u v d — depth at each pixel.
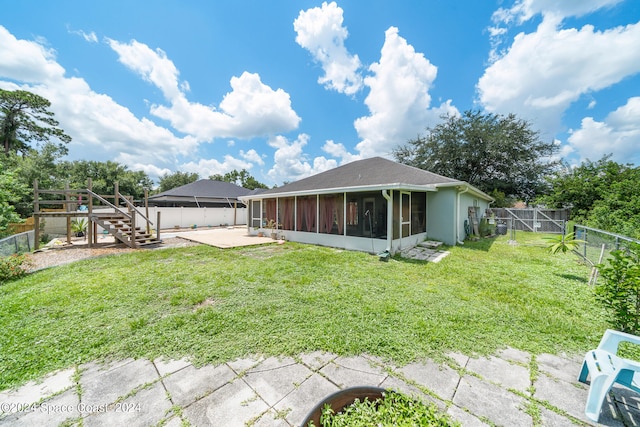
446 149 20.25
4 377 2.14
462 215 10.40
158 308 3.55
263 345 2.62
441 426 1.55
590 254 5.89
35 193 8.12
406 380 2.13
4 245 6.28
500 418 1.76
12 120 21.20
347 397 1.70
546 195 16.23
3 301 3.71
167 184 37.94
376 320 3.15
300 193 9.54
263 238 11.16
